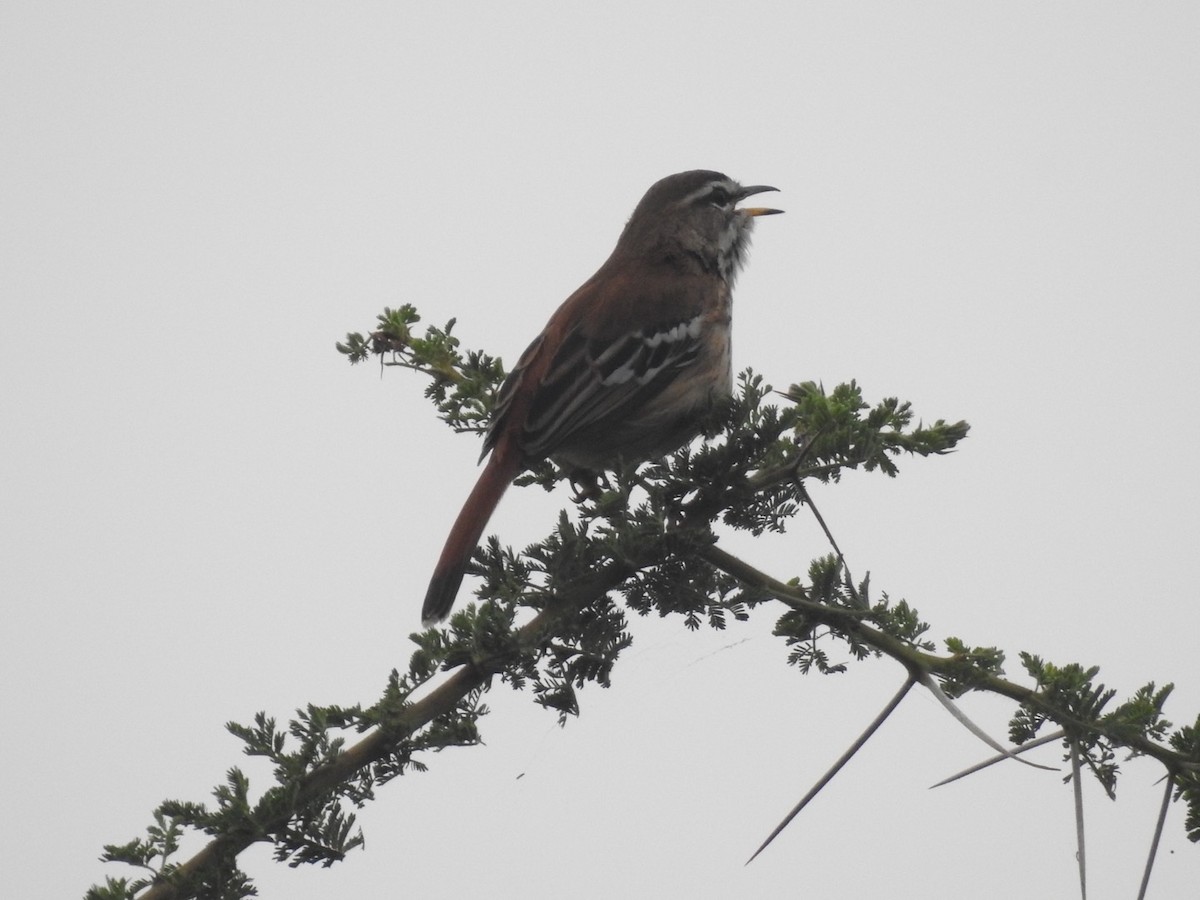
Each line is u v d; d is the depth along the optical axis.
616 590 8.44
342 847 6.82
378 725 7.08
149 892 6.59
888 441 8.47
